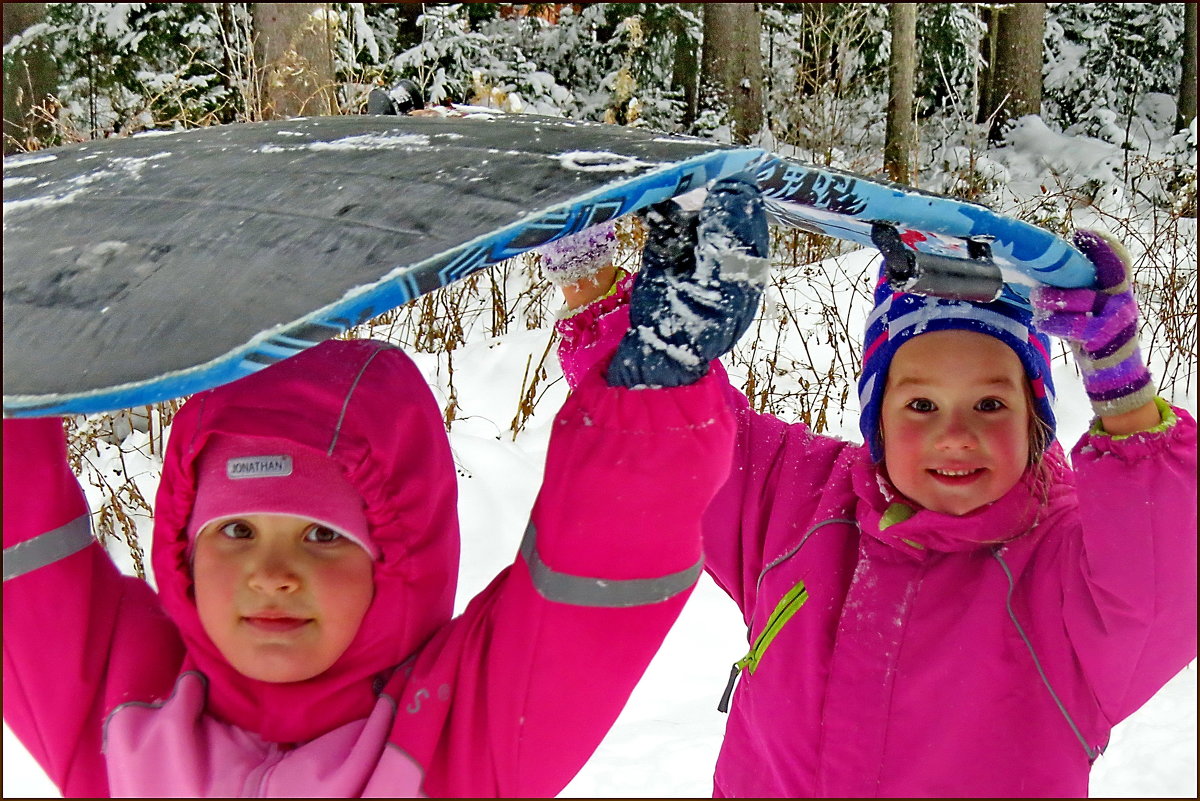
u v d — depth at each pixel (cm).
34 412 88
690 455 110
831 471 183
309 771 121
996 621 156
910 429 162
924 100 1261
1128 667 146
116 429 427
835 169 122
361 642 127
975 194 831
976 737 153
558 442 114
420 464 131
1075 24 1477
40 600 129
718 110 1139
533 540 119
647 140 117
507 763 121
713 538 187
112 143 149
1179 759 247
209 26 851
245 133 141
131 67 852
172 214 111
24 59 820
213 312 92
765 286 107
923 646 158
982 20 1422
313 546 123
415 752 122
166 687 134
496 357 492
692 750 253
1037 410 166
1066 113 1421
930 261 128
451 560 137
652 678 290
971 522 159
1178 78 1462
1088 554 144
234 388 129
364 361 134
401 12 1148
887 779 156
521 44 1268
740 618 319
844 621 165
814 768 162
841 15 1155
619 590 115
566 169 106
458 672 126
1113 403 142
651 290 109
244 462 122
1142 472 140
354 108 649
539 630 117
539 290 552
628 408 109
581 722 121
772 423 193
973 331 161
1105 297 142
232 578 121
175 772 121
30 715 130
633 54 1204
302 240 100
